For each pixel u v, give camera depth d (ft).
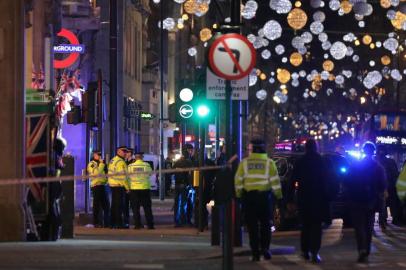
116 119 176.45
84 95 150.82
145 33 383.65
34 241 111.14
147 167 156.35
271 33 164.45
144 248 101.09
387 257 102.32
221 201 67.77
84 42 254.06
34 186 114.73
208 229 154.92
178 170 85.46
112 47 175.32
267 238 96.43
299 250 113.09
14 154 107.55
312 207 94.58
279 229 148.77
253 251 95.55
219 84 108.68
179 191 164.04
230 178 67.92
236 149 116.67
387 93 502.38
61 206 124.16
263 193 94.53
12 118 107.65
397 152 245.65
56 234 116.57
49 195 115.14
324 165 95.30
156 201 282.15
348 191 96.32
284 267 89.76
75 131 222.07
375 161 96.84
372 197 95.76
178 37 459.73
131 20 341.41
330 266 91.20
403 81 497.05
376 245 121.39
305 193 94.89
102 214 163.32
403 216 163.94
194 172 158.20
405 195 74.79
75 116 150.61
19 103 108.58
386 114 247.91
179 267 84.43
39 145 114.21
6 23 107.55
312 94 410.31
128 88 330.54
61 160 118.52
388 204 163.63
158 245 108.27
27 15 164.35
